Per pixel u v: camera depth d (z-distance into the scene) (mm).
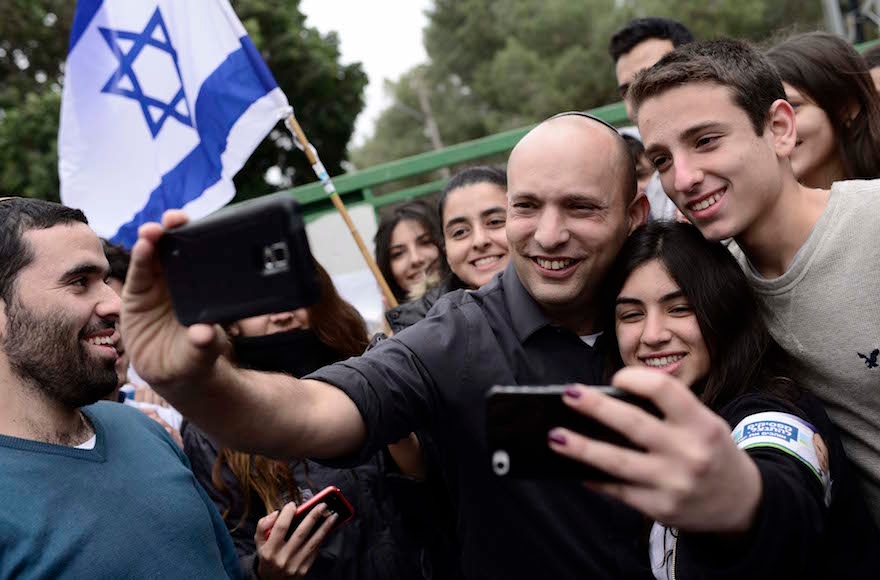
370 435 782
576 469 515
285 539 1078
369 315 2385
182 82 1675
